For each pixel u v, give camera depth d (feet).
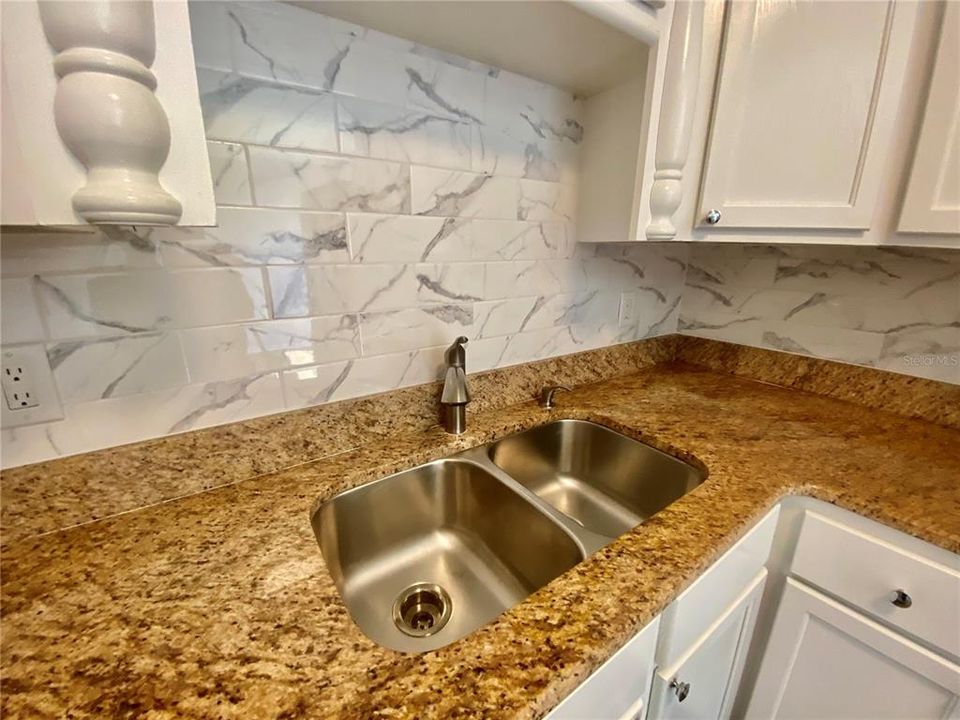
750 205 2.96
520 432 3.43
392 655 1.43
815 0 2.52
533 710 1.27
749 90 2.82
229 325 2.37
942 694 2.23
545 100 3.32
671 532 2.09
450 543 3.05
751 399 4.00
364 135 2.56
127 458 2.19
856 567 2.45
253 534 2.07
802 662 2.77
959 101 2.27
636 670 1.80
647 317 4.88
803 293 4.20
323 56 2.35
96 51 1.15
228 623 1.57
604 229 3.59
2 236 1.79
